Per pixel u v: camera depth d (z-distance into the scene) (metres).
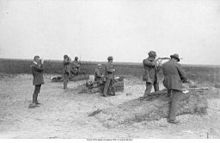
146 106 8.27
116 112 8.45
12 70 25.41
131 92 14.94
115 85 14.92
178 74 7.73
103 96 13.53
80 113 9.78
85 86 15.32
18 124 8.18
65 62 16.08
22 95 14.02
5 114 9.56
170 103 7.99
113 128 7.51
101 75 14.82
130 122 7.76
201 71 20.86
